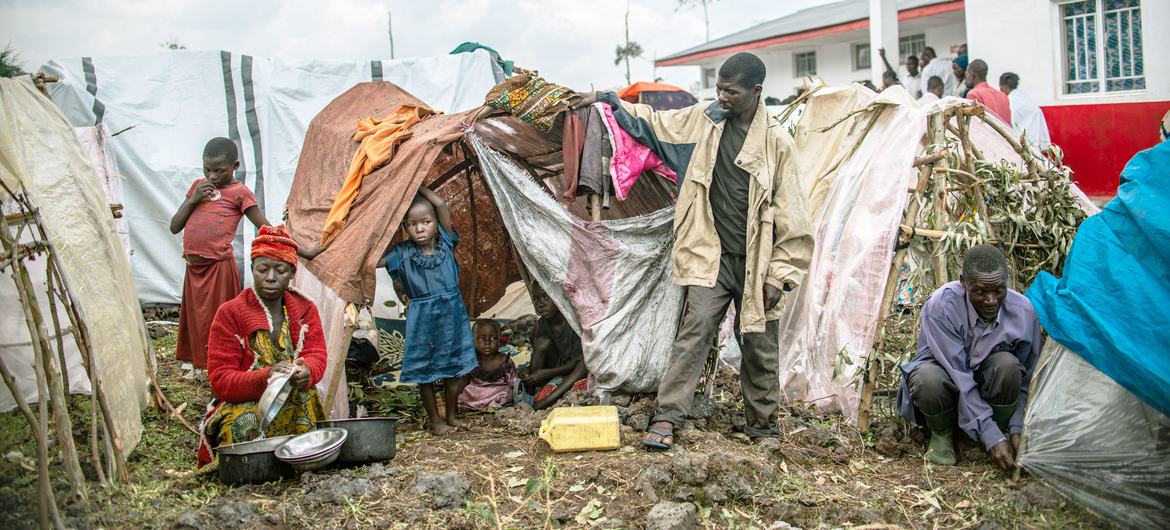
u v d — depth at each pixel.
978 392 4.29
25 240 4.04
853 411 5.02
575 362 5.69
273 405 4.05
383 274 7.71
